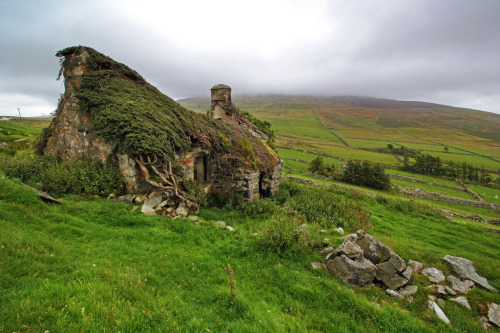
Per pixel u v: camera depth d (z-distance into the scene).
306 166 50.59
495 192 47.25
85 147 11.33
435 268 7.53
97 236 6.83
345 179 40.66
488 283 7.20
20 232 5.61
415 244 11.08
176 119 12.16
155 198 9.70
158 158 10.07
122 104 10.66
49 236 6.07
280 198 15.67
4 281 3.90
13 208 6.76
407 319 5.53
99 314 3.60
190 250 7.06
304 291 5.96
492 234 16.86
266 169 14.78
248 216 11.48
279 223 8.48
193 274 5.90
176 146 11.05
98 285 4.27
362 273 6.73
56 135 12.66
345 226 11.98
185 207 10.16
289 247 7.70
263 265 6.93
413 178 50.59
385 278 6.85
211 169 13.93
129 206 9.05
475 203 35.19
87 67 11.68
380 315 5.51
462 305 6.33
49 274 4.43
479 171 59.41
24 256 4.74
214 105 21.41
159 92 13.80
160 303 4.30
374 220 15.39
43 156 12.42
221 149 13.33
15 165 10.20
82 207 8.29
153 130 10.12
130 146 9.42
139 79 13.61
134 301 4.20
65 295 3.86
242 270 6.56
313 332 4.65
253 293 5.64
